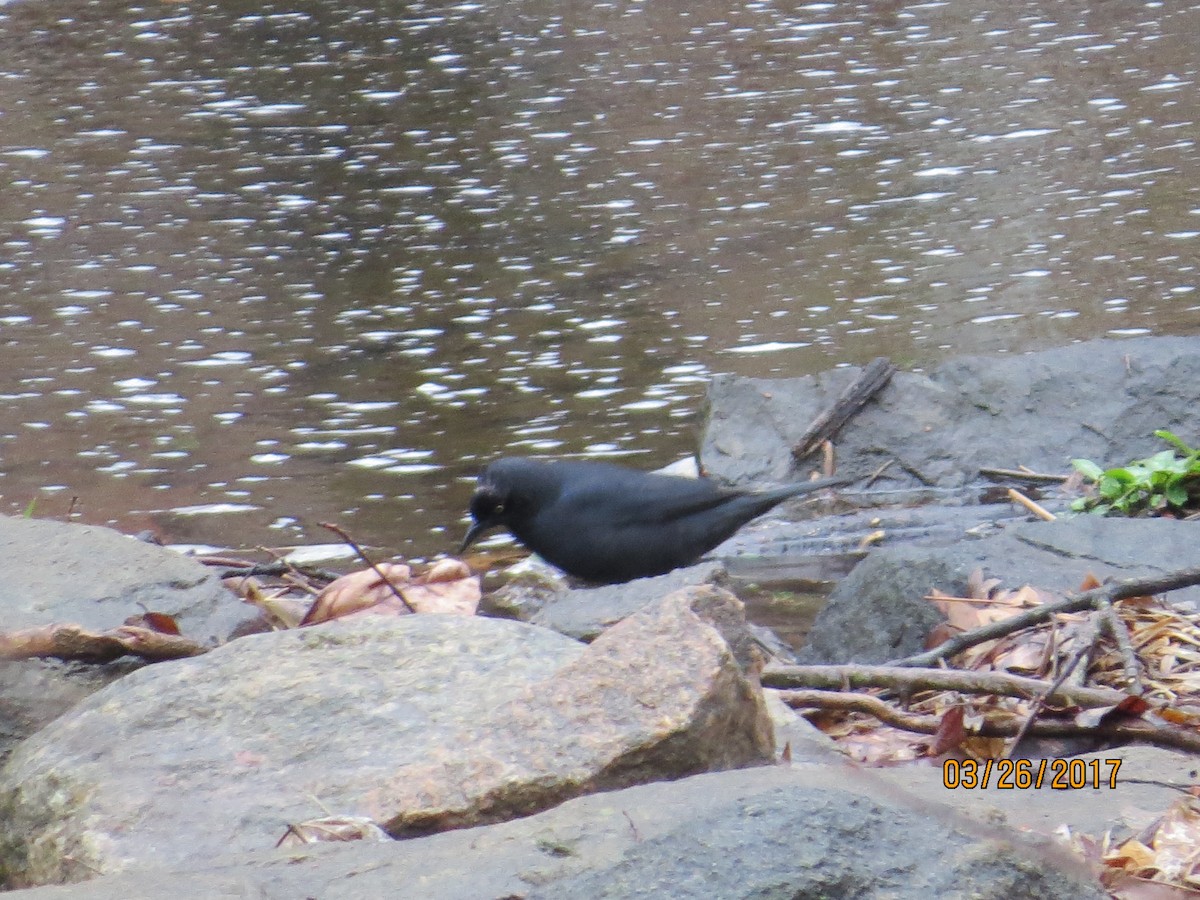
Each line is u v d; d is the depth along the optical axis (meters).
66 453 13.72
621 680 5.48
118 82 31.86
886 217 20.59
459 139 26.20
